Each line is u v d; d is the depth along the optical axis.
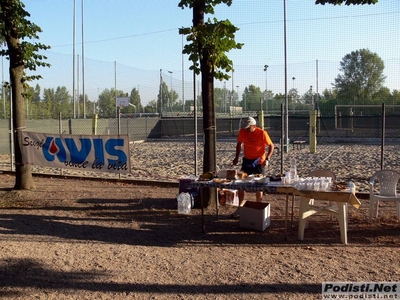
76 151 9.88
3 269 5.19
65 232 7.06
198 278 5.02
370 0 7.66
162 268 5.36
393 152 19.92
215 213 8.29
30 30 10.16
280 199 9.54
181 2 8.25
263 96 33.19
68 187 11.23
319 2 7.91
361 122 33.44
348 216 7.82
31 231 7.06
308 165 15.46
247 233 6.98
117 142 9.41
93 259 5.68
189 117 33.50
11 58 10.20
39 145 10.28
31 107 35.38
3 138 22.78
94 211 8.62
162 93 38.56
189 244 6.43
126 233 7.04
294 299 4.44
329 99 32.44
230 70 8.45
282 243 6.43
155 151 22.77
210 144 8.55
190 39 7.98
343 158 17.64
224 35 8.01
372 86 31.38
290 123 33.19
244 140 8.06
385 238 6.57
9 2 9.62
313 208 6.55
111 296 4.54
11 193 10.15
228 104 36.94
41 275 5.08
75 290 4.68
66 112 39.81
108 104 42.69
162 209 8.69
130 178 12.83
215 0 8.13
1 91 32.53
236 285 4.81
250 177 7.18
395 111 31.98
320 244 6.35
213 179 7.03
